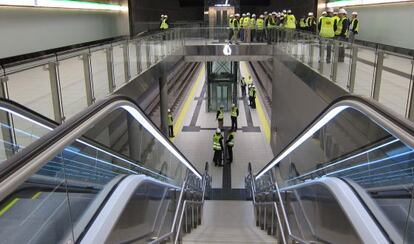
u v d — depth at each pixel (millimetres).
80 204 3430
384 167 3980
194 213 8039
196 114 20641
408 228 2844
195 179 9648
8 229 2549
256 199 8867
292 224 6066
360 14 16484
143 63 10164
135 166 5879
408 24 11992
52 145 2223
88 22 17109
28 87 5008
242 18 17609
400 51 6324
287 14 15211
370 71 6121
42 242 2736
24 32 11633
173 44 14711
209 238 6461
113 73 7344
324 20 10547
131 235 4016
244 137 16781
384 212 3238
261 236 6652
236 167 13656
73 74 5938
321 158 8289
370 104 3104
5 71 4492
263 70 24641
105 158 4641
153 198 5188
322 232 4414
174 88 22312
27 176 1871
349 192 3582
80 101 6109
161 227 5562
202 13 34594
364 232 3033
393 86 5547
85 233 3023
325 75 8352
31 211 2693
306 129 5504
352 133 6320
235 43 16688
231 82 20688
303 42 10828
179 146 15758
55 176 2934
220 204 9953
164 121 14562
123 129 8773
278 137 14031
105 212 3305
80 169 3744
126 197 3656
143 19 24094
